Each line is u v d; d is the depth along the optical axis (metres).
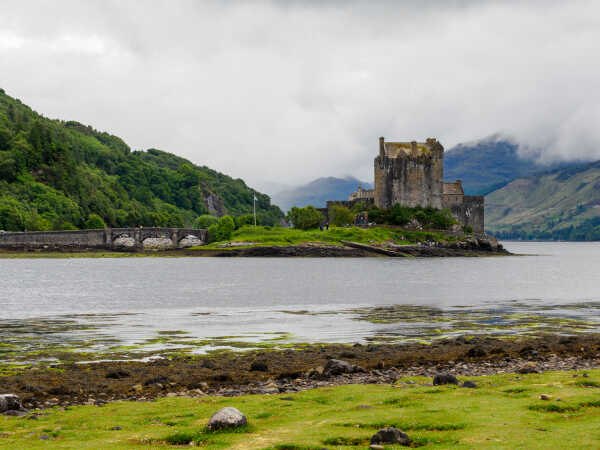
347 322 51.78
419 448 15.90
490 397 21.50
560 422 17.95
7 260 199.12
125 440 17.25
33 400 23.52
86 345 39.62
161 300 73.19
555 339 39.69
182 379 27.53
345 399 21.94
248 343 40.19
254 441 16.73
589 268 158.25
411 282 105.00
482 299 73.69
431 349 35.75
